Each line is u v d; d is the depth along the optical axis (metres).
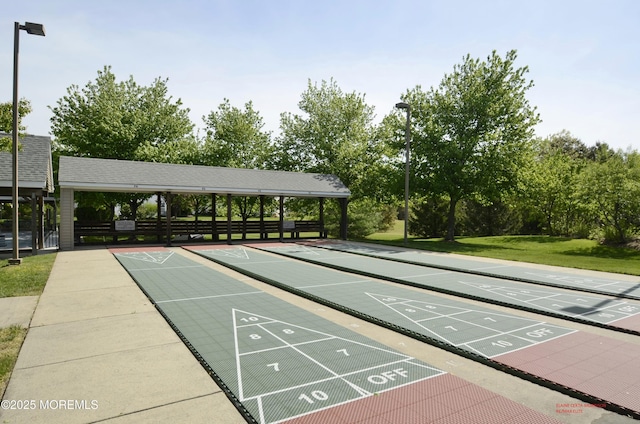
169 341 5.61
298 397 3.96
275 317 6.87
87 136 27.00
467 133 24.47
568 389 4.23
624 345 5.75
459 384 4.37
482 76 24.55
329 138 31.80
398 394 4.07
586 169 23.19
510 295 8.95
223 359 4.91
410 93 26.12
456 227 34.16
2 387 4.12
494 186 23.45
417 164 25.06
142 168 20.23
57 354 5.05
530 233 34.00
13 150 12.51
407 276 11.15
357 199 30.09
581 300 8.60
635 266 14.23
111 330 6.06
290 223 23.78
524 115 23.92
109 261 13.71
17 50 12.41
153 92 31.45
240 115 33.47
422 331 6.16
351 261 14.25
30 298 8.07
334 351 5.27
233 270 12.23
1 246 18.69
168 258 14.63
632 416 3.74
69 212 17.44
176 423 3.48
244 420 3.56
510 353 5.30
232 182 21.30
